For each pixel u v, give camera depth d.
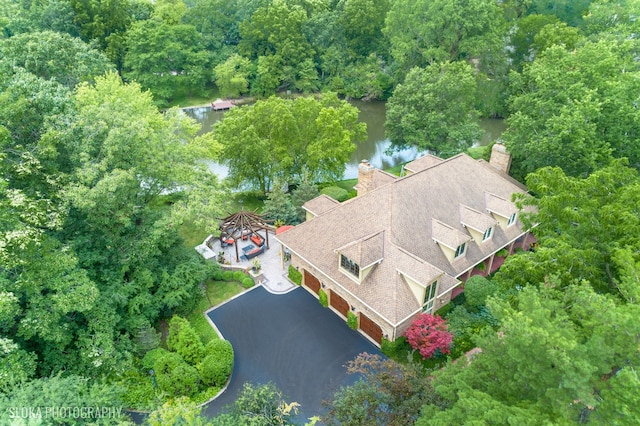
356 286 25.73
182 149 28.94
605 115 32.66
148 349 24.38
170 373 22.20
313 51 72.12
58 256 20.89
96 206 23.64
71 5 64.69
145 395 21.94
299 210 37.66
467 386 13.61
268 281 31.05
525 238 33.41
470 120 48.56
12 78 26.19
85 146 24.20
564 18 73.50
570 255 17.30
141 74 65.62
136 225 27.47
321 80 74.94
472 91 46.25
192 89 72.00
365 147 58.88
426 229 27.81
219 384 22.64
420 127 48.19
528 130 35.31
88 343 21.86
